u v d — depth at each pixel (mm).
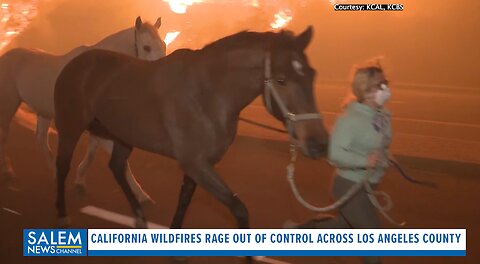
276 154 7746
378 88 3107
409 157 7102
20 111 10055
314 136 3422
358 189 3246
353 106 3188
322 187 6246
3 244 4523
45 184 6234
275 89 3533
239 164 7227
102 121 4473
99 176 6598
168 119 3896
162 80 3980
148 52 5656
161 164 7203
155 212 5379
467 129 9883
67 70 4809
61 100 4816
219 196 3809
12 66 6078
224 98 3775
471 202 5758
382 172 3320
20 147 7910
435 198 5883
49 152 6395
